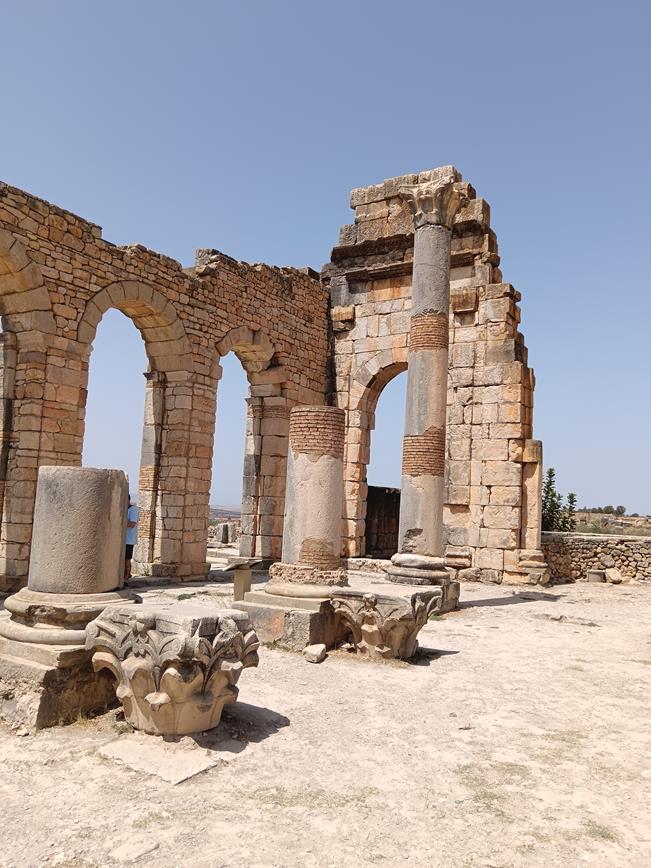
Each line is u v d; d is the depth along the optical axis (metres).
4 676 6.30
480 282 20.00
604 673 9.06
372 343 22.28
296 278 21.67
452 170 20.22
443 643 10.66
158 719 5.81
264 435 21.03
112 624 6.15
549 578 18.98
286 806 4.80
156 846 4.19
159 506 17.22
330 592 9.59
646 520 36.88
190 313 17.41
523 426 19.23
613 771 5.67
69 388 14.27
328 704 7.18
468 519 19.44
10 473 13.63
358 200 22.78
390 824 4.61
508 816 4.78
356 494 21.86
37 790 4.88
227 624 6.08
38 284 13.65
